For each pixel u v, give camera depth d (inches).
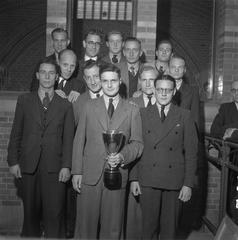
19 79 350.3
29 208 156.9
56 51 194.5
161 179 147.7
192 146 150.6
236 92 193.0
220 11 249.9
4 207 207.9
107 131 140.6
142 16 233.6
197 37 340.5
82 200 147.6
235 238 132.7
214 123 195.6
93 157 146.1
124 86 186.1
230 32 239.9
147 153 150.3
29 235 158.1
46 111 156.3
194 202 211.3
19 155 159.2
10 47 349.7
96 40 192.4
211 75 265.0
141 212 160.7
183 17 340.5
